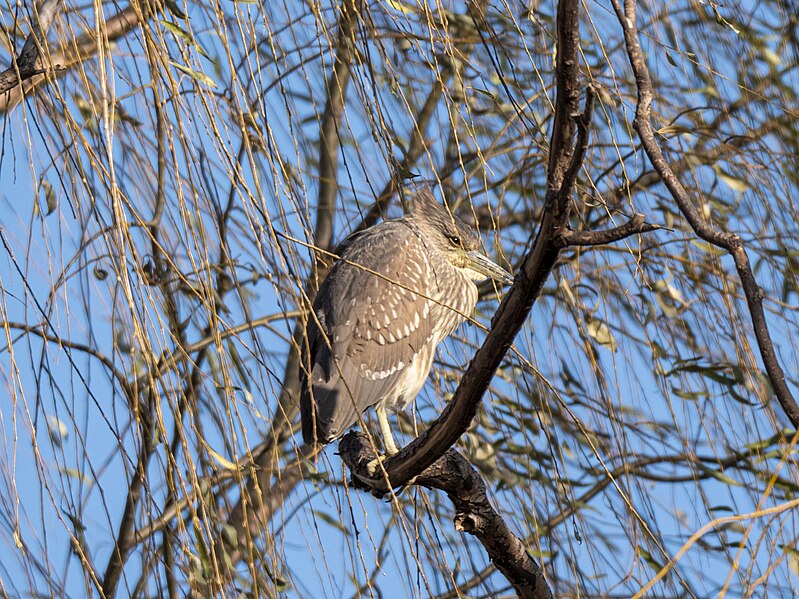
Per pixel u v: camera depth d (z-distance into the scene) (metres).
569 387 8.88
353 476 7.41
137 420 5.52
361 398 8.85
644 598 6.96
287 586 6.21
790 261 8.65
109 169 5.22
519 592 7.39
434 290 9.73
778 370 4.64
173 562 6.44
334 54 6.39
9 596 5.75
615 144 6.95
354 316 9.09
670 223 9.20
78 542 5.59
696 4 8.30
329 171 9.30
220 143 5.32
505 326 6.03
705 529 4.44
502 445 9.49
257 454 7.47
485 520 7.09
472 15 6.87
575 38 4.90
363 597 7.18
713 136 8.92
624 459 7.86
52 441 5.84
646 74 5.39
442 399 9.45
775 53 8.77
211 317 5.79
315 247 5.49
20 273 5.66
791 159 8.73
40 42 6.19
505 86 6.70
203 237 5.42
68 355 5.76
